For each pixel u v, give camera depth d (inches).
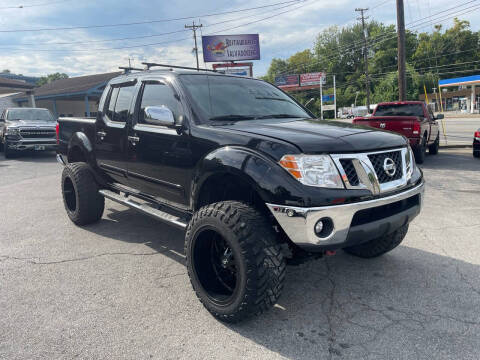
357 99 3346.5
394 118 373.4
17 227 198.1
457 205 228.5
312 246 95.1
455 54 3070.9
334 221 94.0
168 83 139.1
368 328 103.6
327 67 3737.7
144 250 163.5
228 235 99.0
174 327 105.0
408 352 92.7
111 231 189.8
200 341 98.4
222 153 108.0
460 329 102.0
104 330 103.4
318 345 96.3
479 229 183.9
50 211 231.3
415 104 432.1
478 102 2201.0
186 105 127.7
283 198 93.7
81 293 124.7
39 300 120.1
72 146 202.1
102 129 174.1
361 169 99.8
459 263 145.6
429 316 108.9
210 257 113.2
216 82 145.6
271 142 101.3
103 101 179.5
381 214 106.5
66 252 161.5
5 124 535.2
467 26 3048.7
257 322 107.2
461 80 1955.0
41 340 98.8
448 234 178.1
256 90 155.6
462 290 124.1
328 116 3344.0
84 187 187.6
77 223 195.6
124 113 161.5
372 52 3440.0
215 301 106.3
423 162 407.2
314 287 128.5
